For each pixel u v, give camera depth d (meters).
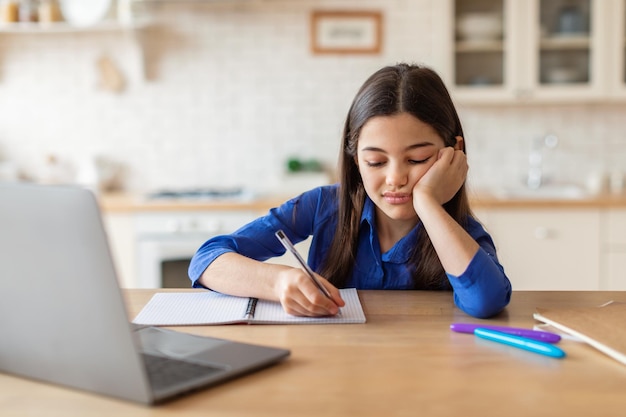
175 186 4.24
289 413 0.96
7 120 4.23
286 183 4.02
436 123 1.50
